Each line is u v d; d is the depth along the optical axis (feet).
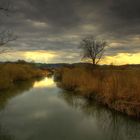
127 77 64.80
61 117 54.65
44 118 53.93
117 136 41.37
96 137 40.93
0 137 39.99
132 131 44.42
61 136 40.73
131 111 50.62
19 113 58.39
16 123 48.98
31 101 76.48
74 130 44.68
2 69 128.26
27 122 49.85
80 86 97.96
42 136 40.86
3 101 76.33
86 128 46.24
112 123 49.93
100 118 54.13
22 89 111.34
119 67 135.74
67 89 107.86
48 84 140.77
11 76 149.28
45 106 68.08
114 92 62.69
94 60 140.77
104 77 83.20
